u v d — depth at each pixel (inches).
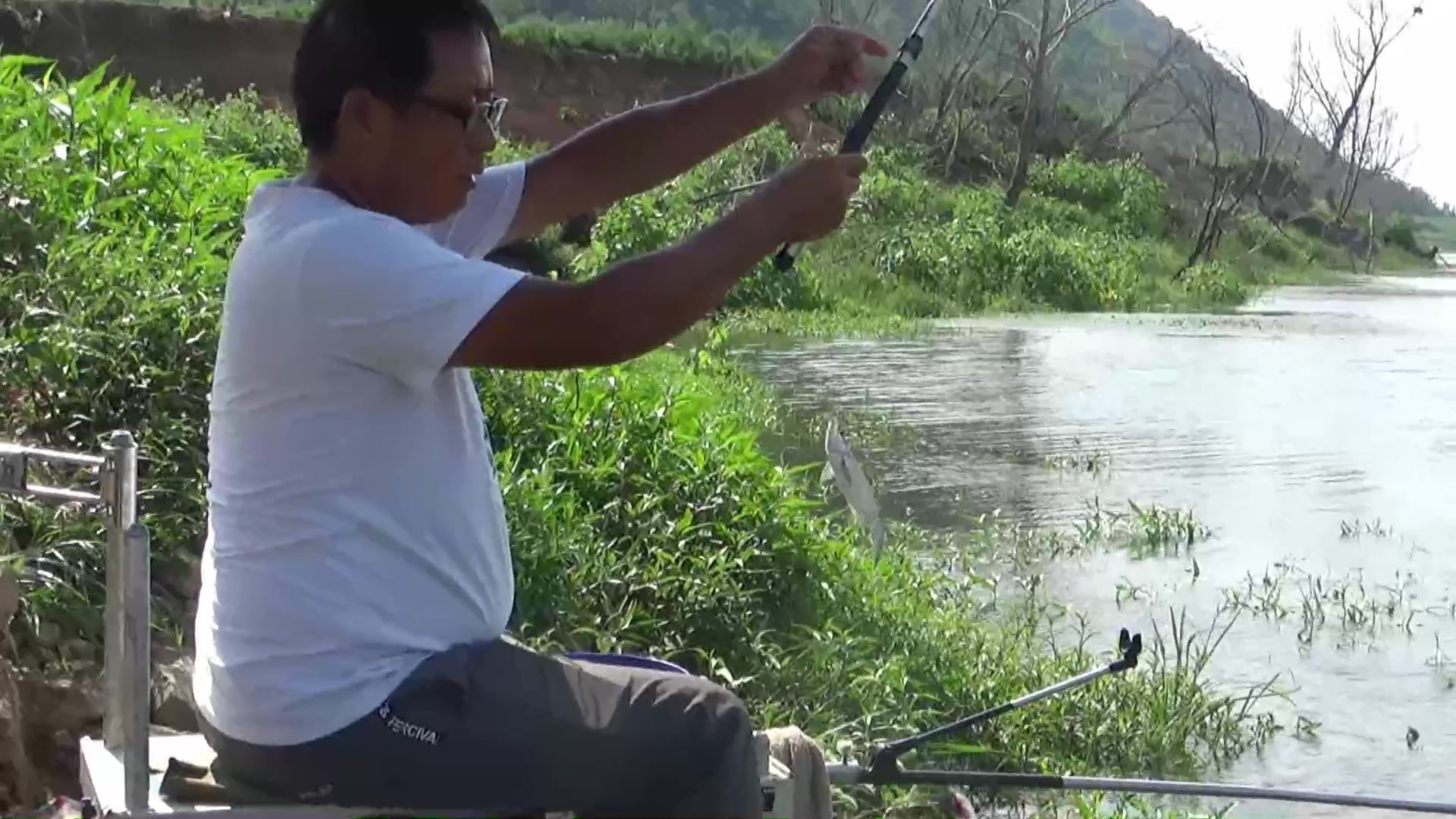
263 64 1026.7
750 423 430.0
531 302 91.7
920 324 773.9
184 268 249.8
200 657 100.6
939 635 259.0
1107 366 647.1
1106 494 402.0
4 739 152.0
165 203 287.6
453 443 98.0
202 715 100.6
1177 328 821.9
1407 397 585.3
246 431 95.6
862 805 212.7
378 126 96.5
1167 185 1553.9
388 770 94.3
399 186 98.3
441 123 96.9
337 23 96.5
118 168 291.3
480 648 98.0
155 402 220.5
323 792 95.4
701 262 93.6
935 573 304.8
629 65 1242.6
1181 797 222.1
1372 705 261.6
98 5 997.2
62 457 116.7
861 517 289.7
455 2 97.5
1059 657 262.1
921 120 1385.3
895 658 243.6
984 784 136.3
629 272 92.7
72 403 216.5
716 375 475.8
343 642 93.9
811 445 433.7
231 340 96.7
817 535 278.1
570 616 228.4
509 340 91.8
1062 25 1587.1
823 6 1359.5
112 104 304.0
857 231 964.0
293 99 100.0
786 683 233.9
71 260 242.4
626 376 295.6
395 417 94.7
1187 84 2263.8
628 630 233.5
